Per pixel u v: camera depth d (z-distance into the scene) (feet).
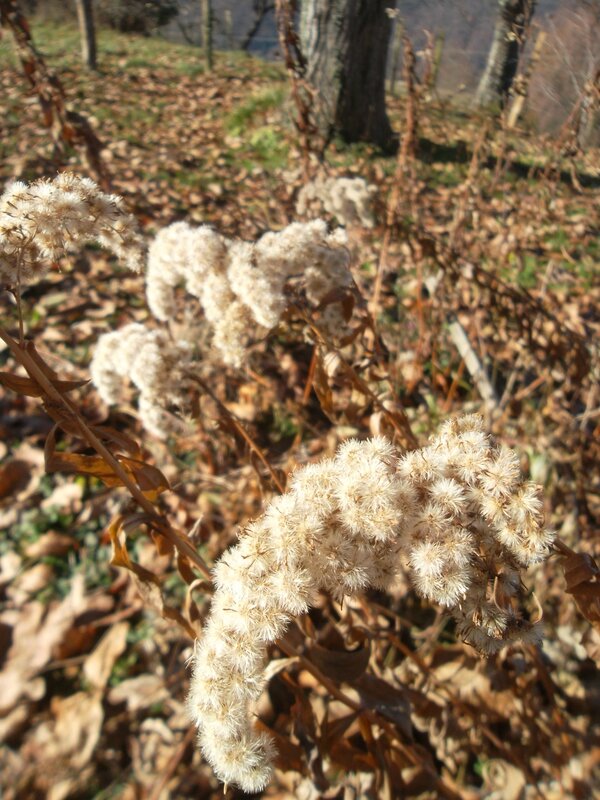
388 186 2.27
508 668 0.90
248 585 0.44
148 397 0.80
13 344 0.55
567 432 1.13
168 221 1.90
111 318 1.48
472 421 0.54
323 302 0.81
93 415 1.22
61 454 0.61
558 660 0.92
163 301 0.85
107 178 1.40
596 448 1.13
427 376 1.38
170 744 0.82
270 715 0.84
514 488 0.47
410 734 0.74
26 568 1.01
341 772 0.81
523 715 0.83
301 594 0.43
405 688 0.87
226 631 0.45
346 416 0.89
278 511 0.45
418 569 0.45
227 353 0.81
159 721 0.84
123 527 0.61
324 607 0.93
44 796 0.78
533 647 0.81
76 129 1.32
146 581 0.64
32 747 0.82
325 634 0.89
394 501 0.45
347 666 0.68
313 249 0.79
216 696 0.44
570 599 0.95
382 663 0.89
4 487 1.11
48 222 0.55
